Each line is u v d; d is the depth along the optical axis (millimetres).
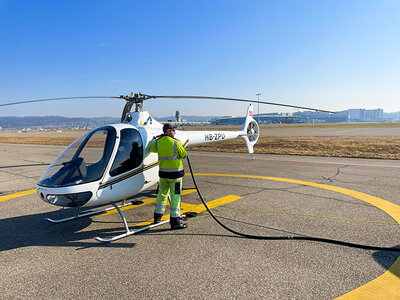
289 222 4793
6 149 23250
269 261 3420
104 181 4305
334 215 5117
